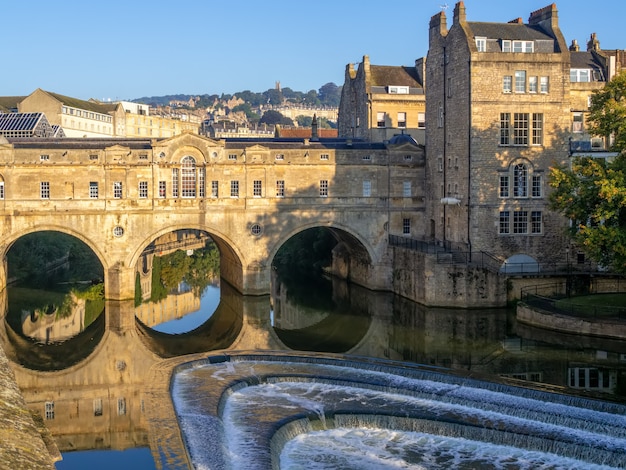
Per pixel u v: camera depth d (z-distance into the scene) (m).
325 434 35.03
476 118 67.25
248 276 73.38
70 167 69.75
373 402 38.53
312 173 74.50
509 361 48.56
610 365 47.25
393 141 78.25
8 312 69.69
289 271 99.25
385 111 91.94
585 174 53.56
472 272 63.72
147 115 175.88
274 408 37.38
